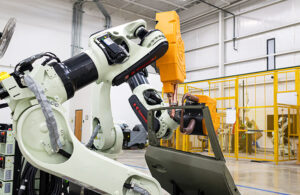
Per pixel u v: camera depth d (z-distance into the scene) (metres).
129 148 10.97
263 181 4.93
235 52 12.41
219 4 12.52
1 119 9.35
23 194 2.34
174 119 2.78
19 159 2.67
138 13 13.90
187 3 12.77
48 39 11.13
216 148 1.67
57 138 1.47
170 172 2.09
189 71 14.48
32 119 1.49
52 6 11.34
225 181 1.65
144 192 1.62
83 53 1.81
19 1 10.48
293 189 4.28
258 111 11.23
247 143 9.42
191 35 14.41
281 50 10.82
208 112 1.65
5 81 1.43
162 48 2.09
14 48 10.21
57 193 2.42
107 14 12.49
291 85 10.36
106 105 2.66
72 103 10.98
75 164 1.50
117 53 1.79
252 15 11.84
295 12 10.47
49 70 1.58
